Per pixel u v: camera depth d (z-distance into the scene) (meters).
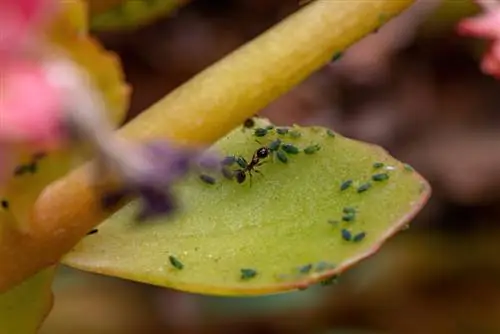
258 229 0.17
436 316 0.32
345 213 0.17
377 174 0.18
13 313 0.18
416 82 0.37
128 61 0.37
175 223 0.18
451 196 0.34
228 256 0.17
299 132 0.18
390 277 0.33
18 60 0.14
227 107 0.17
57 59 0.14
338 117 0.36
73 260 0.17
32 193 0.16
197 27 0.38
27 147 0.14
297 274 0.17
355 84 0.36
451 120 0.36
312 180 0.18
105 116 0.14
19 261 0.17
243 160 0.18
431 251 0.33
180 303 0.32
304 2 0.18
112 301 0.31
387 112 0.36
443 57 0.37
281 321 0.32
